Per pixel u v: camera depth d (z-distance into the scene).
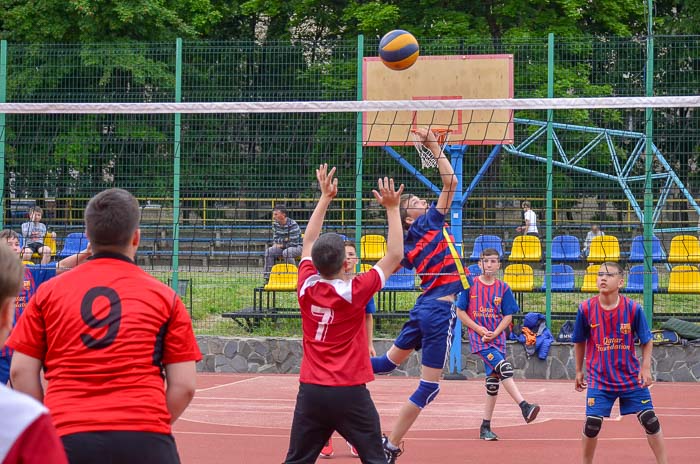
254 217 17.52
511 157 17.56
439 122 14.20
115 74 15.81
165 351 3.54
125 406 3.34
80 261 6.28
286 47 15.20
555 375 13.88
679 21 25.89
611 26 26.42
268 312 15.09
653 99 8.06
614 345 6.50
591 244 15.48
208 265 15.34
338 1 27.25
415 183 16.12
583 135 19.14
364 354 5.14
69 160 15.54
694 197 17.69
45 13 25.05
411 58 9.04
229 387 12.48
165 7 26.22
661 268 15.91
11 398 2.04
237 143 15.29
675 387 13.02
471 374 13.95
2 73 14.90
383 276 5.18
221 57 15.44
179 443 8.28
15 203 15.52
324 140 14.78
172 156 15.64
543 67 16.73
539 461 7.57
